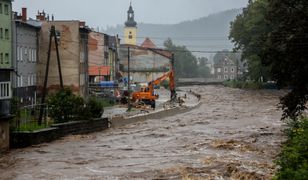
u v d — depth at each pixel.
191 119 73.44
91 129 56.56
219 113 83.38
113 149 43.66
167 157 38.94
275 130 55.47
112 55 139.25
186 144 46.09
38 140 46.50
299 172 18.28
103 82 105.44
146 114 74.12
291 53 47.25
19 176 32.16
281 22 48.53
